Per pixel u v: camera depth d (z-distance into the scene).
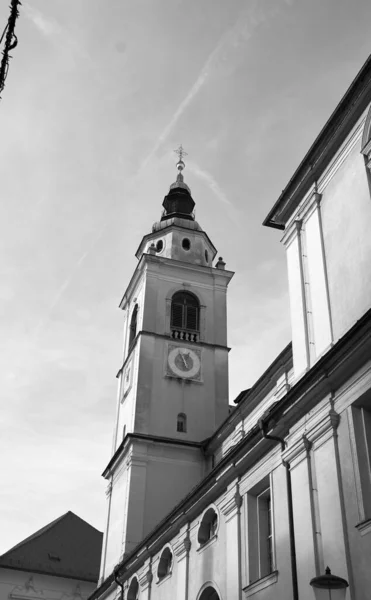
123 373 45.31
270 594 17.78
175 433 39.88
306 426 17.45
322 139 20.27
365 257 17.58
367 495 14.76
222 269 46.38
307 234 20.88
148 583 27.77
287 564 17.17
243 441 20.47
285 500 17.94
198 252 47.84
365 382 15.50
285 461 18.08
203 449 39.28
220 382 42.16
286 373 29.86
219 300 45.47
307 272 20.47
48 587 55.59
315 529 16.08
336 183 19.73
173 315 44.22
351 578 14.34
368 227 17.67
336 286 18.70
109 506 40.91
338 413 16.30
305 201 21.25
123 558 35.25
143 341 42.12
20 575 55.47
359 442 15.43
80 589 56.22
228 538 21.11
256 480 20.03
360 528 14.41
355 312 17.50
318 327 19.16
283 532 17.72
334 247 19.20
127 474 38.41
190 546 24.31
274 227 23.03
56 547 59.06
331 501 15.70
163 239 48.44
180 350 42.56
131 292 47.59
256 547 19.83
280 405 18.47
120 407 44.34
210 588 22.02
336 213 19.45
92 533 63.03
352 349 15.72
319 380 16.88
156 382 41.16
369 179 18.05
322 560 15.59
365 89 18.33
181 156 55.75
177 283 45.19
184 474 38.53
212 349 43.25
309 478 16.80
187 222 49.50
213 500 23.17
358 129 18.89
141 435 38.88
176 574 24.89
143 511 37.00
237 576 19.88
